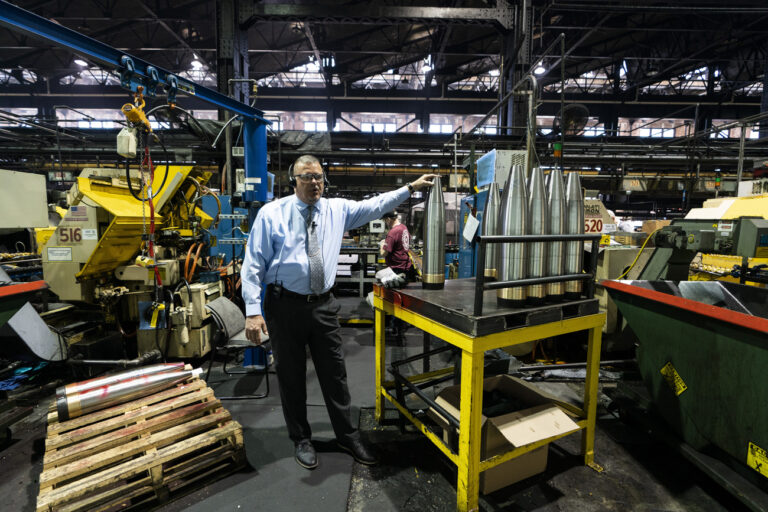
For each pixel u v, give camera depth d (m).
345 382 2.01
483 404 2.02
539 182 1.67
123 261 3.32
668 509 1.66
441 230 1.98
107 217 3.15
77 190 3.24
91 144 8.33
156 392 2.13
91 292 3.24
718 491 1.78
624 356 3.57
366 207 2.04
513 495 1.75
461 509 1.61
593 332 1.83
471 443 1.52
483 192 3.32
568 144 7.59
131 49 12.73
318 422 2.42
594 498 1.73
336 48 12.16
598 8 6.46
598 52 12.57
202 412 1.98
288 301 1.83
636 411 2.22
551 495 1.75
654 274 2.84
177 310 3.19
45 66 13.19
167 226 3.65
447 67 13.48
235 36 6.68
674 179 8.51
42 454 2.13
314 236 1.83
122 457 1.63
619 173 8.74
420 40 11.73
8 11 1.70
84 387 1.95
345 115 19.23
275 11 6.67
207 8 10.59
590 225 4.39
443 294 1.91
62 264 3.10
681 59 10.90
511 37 6.72
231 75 6.64
